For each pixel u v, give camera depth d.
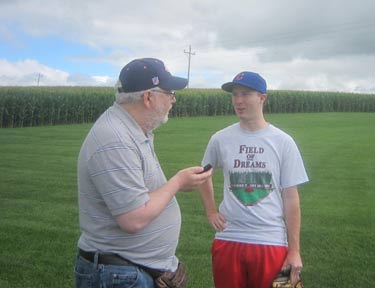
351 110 51.34
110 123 2.17
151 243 2.26
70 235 5.97
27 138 18.83
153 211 2.13
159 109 2.26
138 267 2.23
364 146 17.53
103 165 2.09
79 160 2.22
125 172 2.09
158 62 2.28
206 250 5.46
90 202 2.21
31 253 5.24
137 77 2.20
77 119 29.50
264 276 3.00
